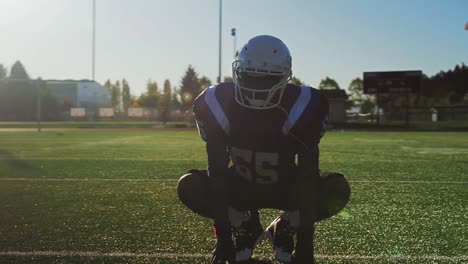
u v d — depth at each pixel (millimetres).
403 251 2586
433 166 7086
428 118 34781
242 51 1951
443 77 58625
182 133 20609
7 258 2416
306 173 1986
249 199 2227
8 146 11617
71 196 4332
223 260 1941
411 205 3930
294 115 1957
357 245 2701
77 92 55688
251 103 1954
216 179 1990
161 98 61812
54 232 2961
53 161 7738
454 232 3016
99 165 7125
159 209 3709
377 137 17719
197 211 2162
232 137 2023
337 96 31250
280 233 2271
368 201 4113
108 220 3309
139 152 9742
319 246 2682
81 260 2385
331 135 19797
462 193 4566
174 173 6145
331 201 2107
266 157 2037
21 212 3590
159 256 2451
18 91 42062
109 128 27141
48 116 43625
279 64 1892
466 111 34188
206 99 2037
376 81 27281
